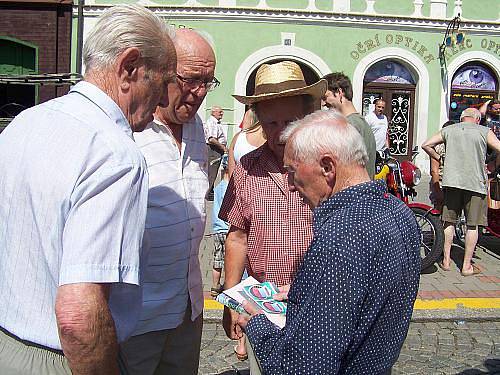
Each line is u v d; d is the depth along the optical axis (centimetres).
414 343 509
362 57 1700
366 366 205
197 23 1634
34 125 185
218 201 567
